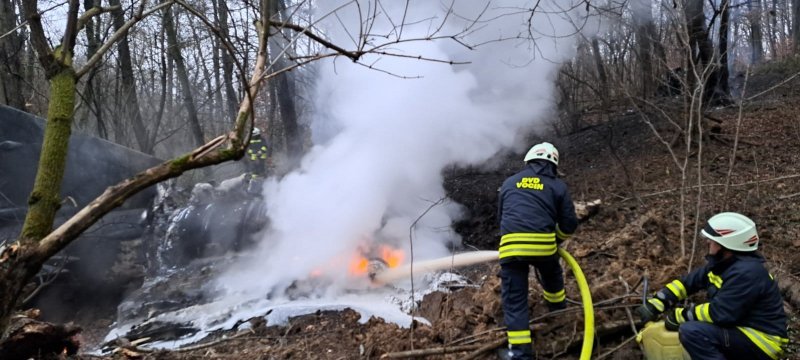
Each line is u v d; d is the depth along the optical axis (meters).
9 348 3.76
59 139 2.04
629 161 8.06
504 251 3.58
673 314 3.26
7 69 9.90
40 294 6.77
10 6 9.88
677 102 9.03
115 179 8.02
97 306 7.13
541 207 3.59
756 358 2.88
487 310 4.20
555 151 3.83
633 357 3.64
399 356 3.69
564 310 3.85
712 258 3.04
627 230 5.61
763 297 2.88
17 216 6.71
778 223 5.46
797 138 7.73
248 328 4.88
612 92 12.07
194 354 4.36
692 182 6.62
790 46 19.38
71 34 2.15
